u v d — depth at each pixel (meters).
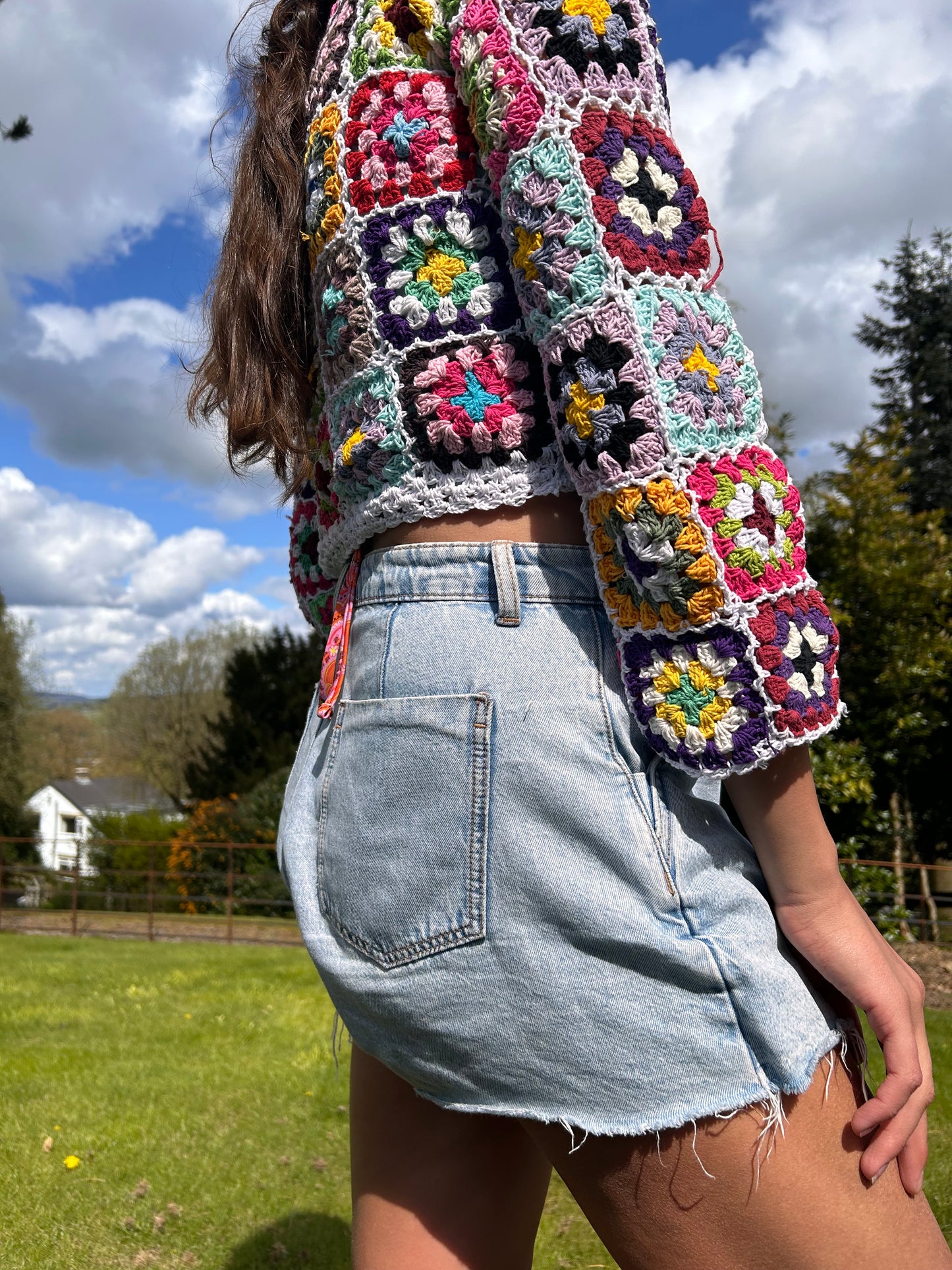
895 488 9.30
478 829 0.76
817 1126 0.73
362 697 0.86
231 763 16.09
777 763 0.74
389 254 0.85
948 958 6.61
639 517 0.70
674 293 0.74
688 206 0.77
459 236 0.82
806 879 0.77
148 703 27.52
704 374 0.73
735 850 0.80
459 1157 1.04
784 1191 0.72
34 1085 3.87
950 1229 2.28
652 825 0.76
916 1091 0.75
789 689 0.71
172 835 14.66
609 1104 0.73
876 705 8.64
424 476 0.83
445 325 0.82
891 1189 0.75
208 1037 4.74
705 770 0.73
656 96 0.79
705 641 0.72
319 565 1.12
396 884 0.80
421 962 0.78
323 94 0.97
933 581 8.43
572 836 0.74
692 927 0.74
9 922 10.45
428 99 0.84
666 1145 0.73
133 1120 3.44
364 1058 1.10
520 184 0.74
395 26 0.88
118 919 10.60
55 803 36.00
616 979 0.73
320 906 0.88
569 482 0.80
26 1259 2.40
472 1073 0.78
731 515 0.71
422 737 0.80
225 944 8.99
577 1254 2.34
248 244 1.04
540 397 0.81
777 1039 0.72
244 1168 3.00
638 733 0.77
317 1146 3.18
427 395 0.82
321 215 0.92
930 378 16.95
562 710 0.77
